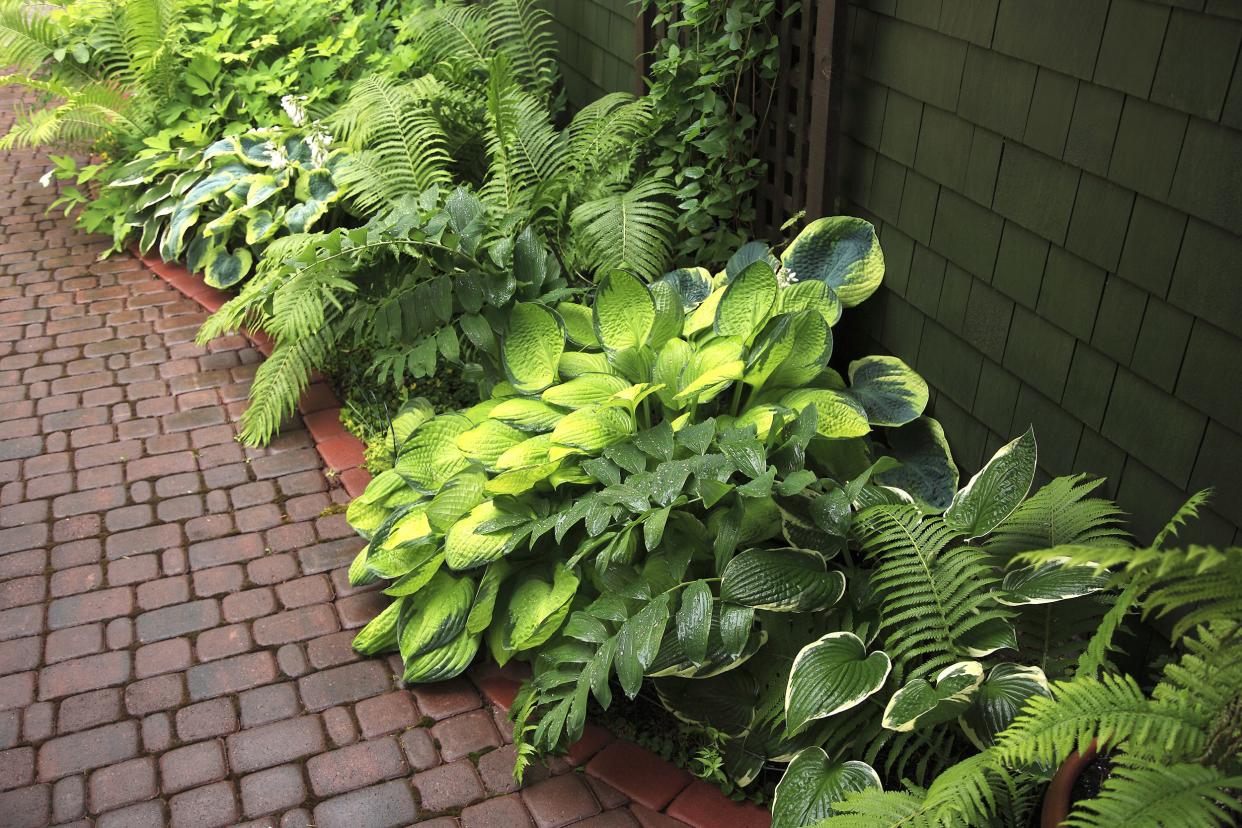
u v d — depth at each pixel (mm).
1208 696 1925
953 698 2246
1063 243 2604
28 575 3346
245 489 3756
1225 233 2154
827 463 3170
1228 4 2062
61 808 2600
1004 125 2732
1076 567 2422
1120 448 2547
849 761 2420
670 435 2945
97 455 3914
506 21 5371
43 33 5688
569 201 4305
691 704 2744
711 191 4082
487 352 3564
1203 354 2256
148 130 5469
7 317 4797
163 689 2949
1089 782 2211
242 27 5645
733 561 2611
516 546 3006
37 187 6125
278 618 3207
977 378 3045
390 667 3051
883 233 3379
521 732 2689
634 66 4730
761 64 3744
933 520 2643
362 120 4703
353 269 3750
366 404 4152
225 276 4832
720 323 3232
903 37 3086
